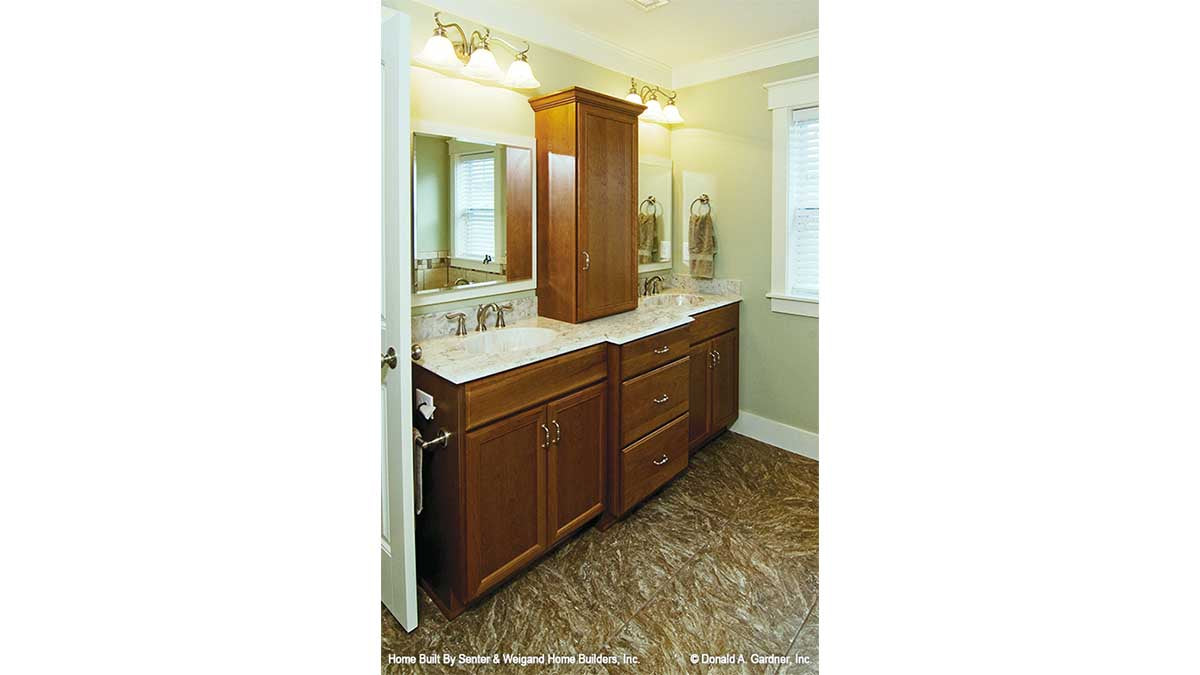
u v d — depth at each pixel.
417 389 1.80
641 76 3.09
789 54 2.87
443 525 1.75
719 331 3.00
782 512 2.39
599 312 2.53
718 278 3.28
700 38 2.82
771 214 3.03
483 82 2.29
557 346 2.02
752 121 3.04
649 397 2.35
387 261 1.51
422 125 2.10
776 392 3.11
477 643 1.64
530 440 1.87
